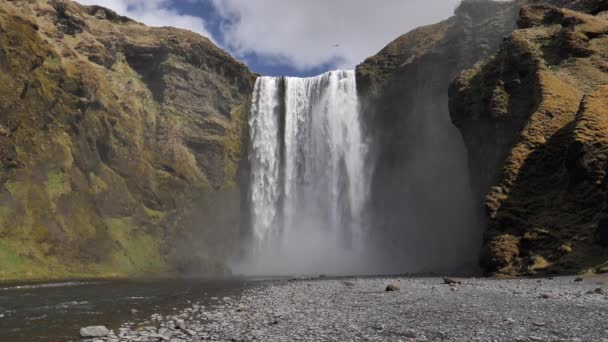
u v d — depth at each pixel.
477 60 70.31
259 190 85.25
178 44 83.94
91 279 47.97
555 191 35.66
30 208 53.09
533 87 44.03
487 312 14.35
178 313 19.70
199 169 78.06
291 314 17.14
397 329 12.57
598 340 9.97
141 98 77.19
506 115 45.28
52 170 58.12
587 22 47.91
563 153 36.69
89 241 56.91
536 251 32.91
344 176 83.56
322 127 86.56
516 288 21.34
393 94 82.25
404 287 25.67
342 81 87.69
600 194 31.67
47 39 67.50
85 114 65.12
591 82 41.84
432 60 77.31
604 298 16.17
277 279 48.53
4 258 46.97
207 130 81.25
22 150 55.69
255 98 91.00
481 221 51.97
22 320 18.83
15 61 57.22
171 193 71.88
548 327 11.50
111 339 13.74
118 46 80.38
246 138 87.12
